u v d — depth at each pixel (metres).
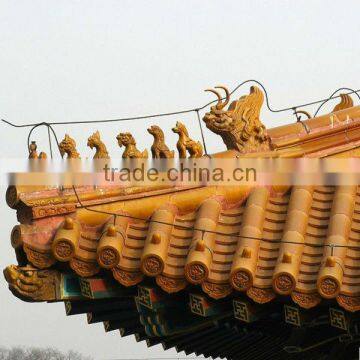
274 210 22.36
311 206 22.45
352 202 22.33
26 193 20.50
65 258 19.86
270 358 28.44
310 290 19.92
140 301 20.89
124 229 20.95
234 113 22.91
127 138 21.70
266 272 20.38
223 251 20.88
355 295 19.86
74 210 20.73
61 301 20.94
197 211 21.95
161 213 21.38
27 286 20.22
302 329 23.00
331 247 20.62
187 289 21.11
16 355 83.19
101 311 23.67
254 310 21.02
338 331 23.14
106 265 19.89
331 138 23.70
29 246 20.14
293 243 20.88
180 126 22.30
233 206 22.31
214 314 21.12
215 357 29.14
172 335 24.94
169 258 20.55
